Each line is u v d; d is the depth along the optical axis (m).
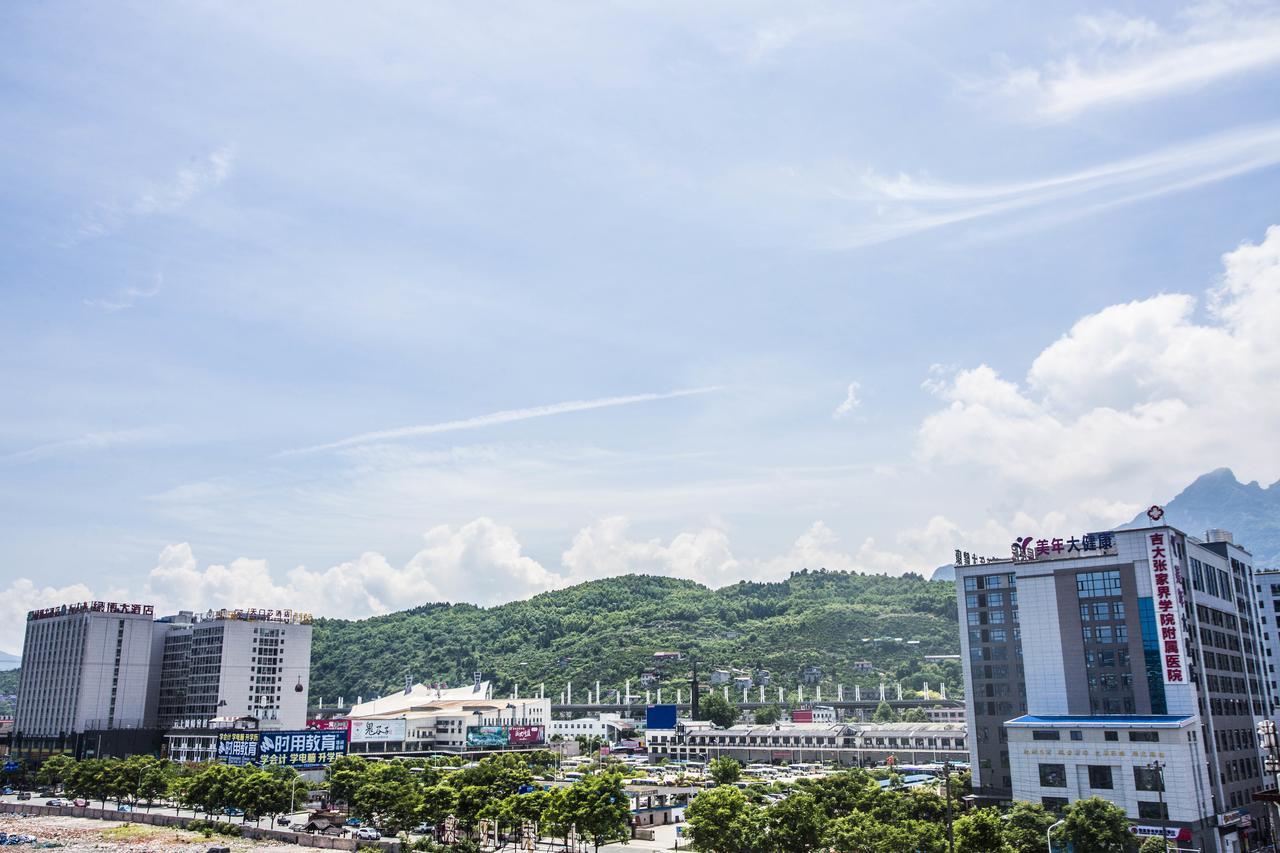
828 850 170.50
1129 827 166.38
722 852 170.38
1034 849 162.00
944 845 150.88
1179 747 194.38
